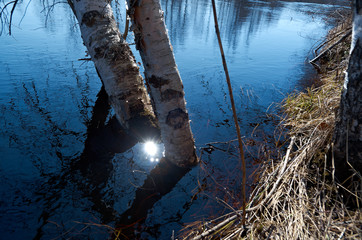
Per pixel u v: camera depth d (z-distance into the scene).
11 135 2.56
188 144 2.26
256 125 3.06
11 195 1.88
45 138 2.59
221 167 2.34
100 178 2.14
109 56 2.68
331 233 1.40
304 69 5.22
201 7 12.88
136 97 2.81
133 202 1.92
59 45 5.50
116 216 1.79
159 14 1.87
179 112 2.14
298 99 3.48
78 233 1.65
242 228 1.55
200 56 5.60
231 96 1.13
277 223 1.56
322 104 2.93
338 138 1.73
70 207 1.83
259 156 2.47
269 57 5.93
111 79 2.72
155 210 1.86
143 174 2.22
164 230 1.70
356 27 1.43
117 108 2.83
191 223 1.76
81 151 2.46
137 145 2.62
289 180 1.90
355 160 1.67
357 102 1.52
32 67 4.27
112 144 2.62
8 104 3.12
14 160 2.22
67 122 2.93
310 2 19.62
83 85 3.89
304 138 2.55
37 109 3.10
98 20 2.71
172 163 2.34
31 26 6.78
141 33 1.90
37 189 1.96
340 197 1.66
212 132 2.89
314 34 8.85
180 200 1.96
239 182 2.15
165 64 1.98
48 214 1.76
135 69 2.83
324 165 1.91
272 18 11.66
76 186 2.03
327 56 5.56
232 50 6.30
